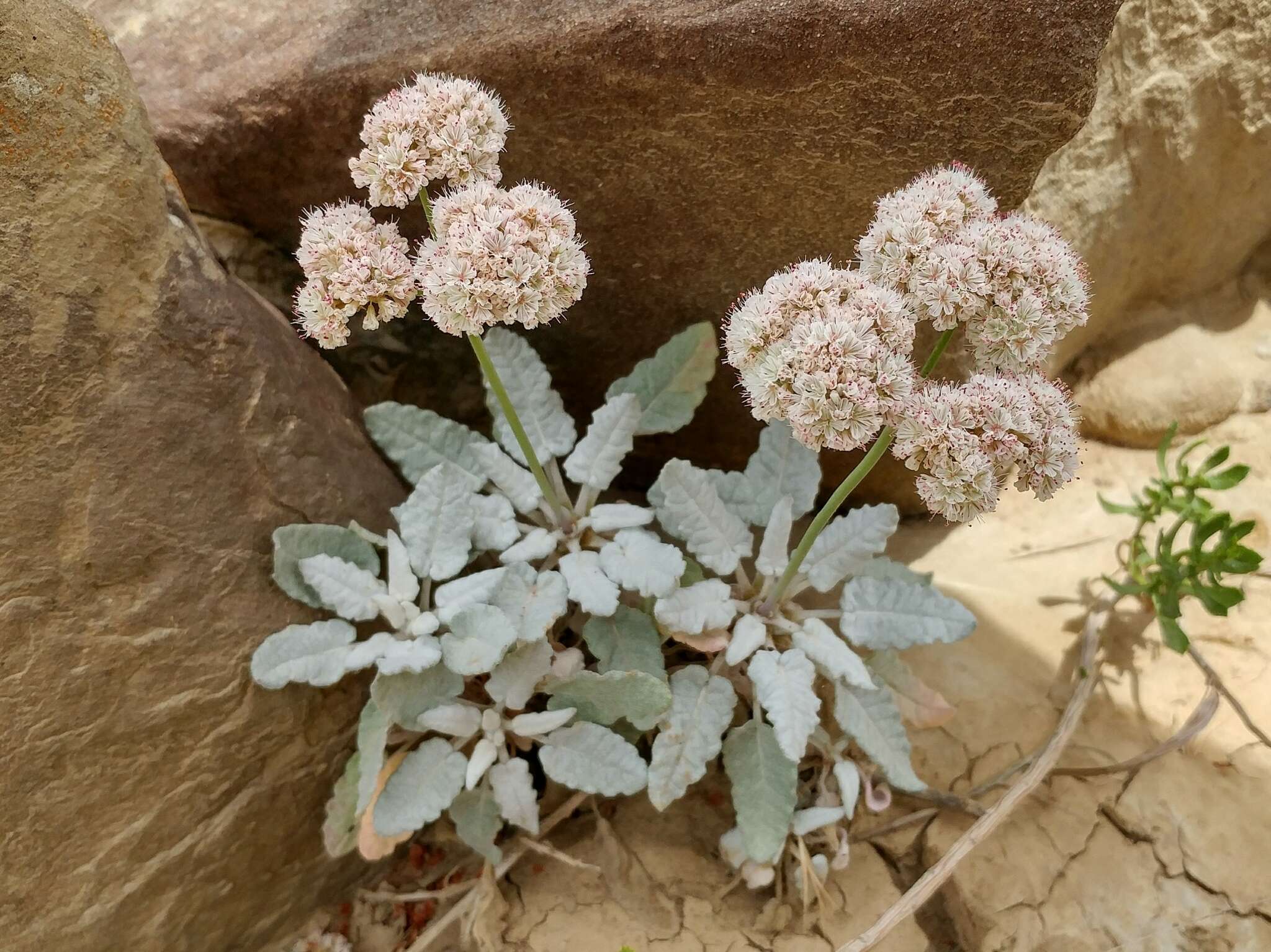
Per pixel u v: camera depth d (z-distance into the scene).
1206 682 0.22
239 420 0.18
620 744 0.19
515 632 0.18
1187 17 0.24
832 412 0.14
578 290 0.16
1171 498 0.22
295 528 0.19
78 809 0.17
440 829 0.22
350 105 0.20
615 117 0.19
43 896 0.16
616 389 0.22
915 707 0.21
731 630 0.21
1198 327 0.28
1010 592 0.25
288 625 0.19
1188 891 0.19
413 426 0.21
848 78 0.18
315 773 0.20
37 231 0.15
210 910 0.19
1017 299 0.15
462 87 0.16
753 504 0.22
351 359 0.25
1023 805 0.21
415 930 0.21
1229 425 0.27
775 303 0.14
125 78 0.17
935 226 0.15
